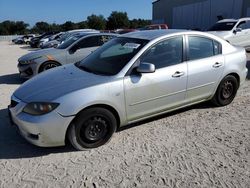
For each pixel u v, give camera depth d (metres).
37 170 3.74
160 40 4.74
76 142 4.09
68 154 4.11
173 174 3.59
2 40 75.50
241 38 13.91
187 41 5.02
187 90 5.03
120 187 3.36
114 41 5.28
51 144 3.97
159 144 4.34
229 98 5.88
